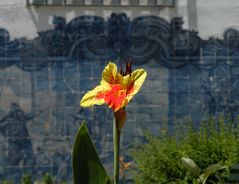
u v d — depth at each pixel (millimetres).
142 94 11219
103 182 4727
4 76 11172
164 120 10875
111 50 11227
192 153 8359
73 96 11188
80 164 4723
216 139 8500
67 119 11180
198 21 11320
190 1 11320
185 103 11266
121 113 4508
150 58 11242
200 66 11312
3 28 11180
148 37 11258
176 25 11297
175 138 9672
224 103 11320
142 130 11180
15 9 11188
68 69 11195
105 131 11195
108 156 11195
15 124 11172
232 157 8219
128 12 11227
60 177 11164
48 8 11195
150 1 11258
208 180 8219
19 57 11180
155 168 8578
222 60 11336
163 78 11242
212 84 11328
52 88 11188
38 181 10328
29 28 11195
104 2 11203
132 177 10891
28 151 11172
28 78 11188
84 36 11219
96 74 11203
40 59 11195
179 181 8266
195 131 9844
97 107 11203
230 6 11352
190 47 11312
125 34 11242
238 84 11328
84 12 11203
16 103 11172
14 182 11164
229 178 8203
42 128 11180
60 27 11203
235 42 11344
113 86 4535
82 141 4723
